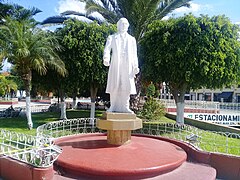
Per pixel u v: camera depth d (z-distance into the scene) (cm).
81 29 1622
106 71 1609
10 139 784
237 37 1498
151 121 1973
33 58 1441
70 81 1648
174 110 2792
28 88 1537
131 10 1706
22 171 607
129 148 793
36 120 1981
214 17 1440
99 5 1766
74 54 1591
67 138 964
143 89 2847
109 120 804
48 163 607
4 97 5200
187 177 655
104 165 638
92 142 866
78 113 2650
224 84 1471
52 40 1551
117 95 863
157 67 1469
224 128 1639
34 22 1677
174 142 967
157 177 644
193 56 1345
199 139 1041
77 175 644
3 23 1675
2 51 1398
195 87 1534
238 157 752
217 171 777
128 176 619
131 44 870
